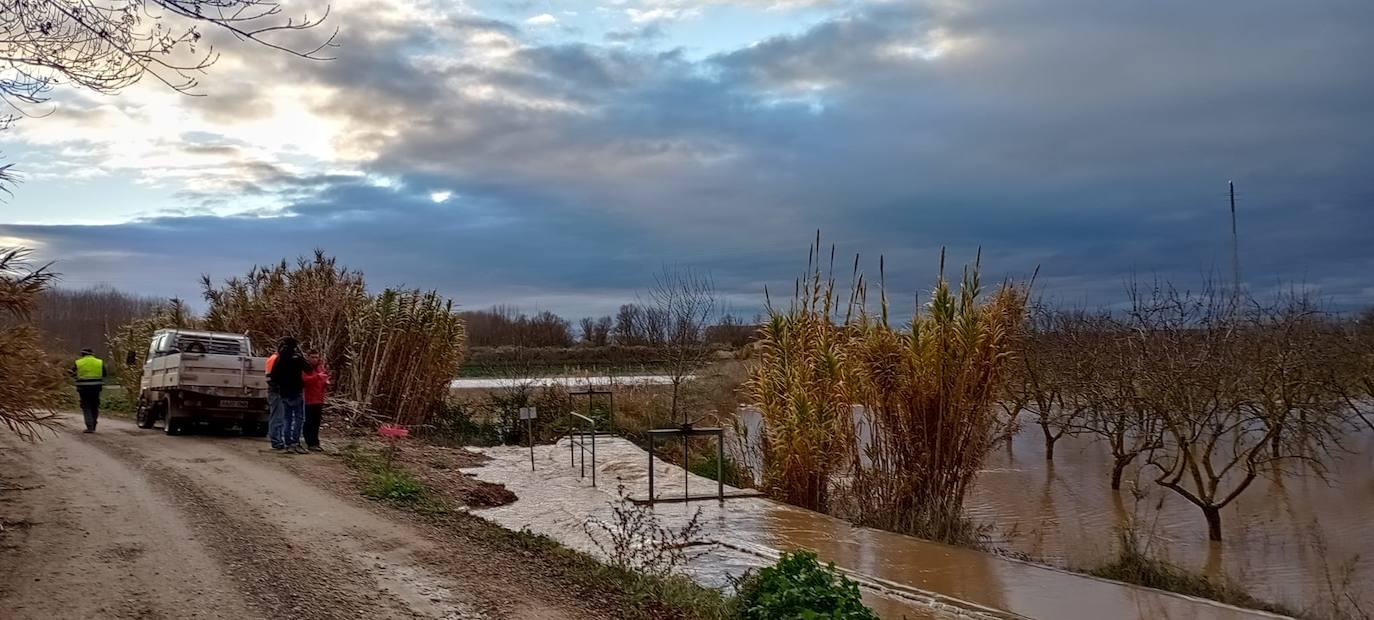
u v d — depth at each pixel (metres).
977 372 12.34
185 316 23.75
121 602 6.08
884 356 12.65
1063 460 21.88
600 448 16.98
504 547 8.67
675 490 13.66
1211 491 13.35
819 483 13.42
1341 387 18.56
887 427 12.59
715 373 24.55
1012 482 18.58
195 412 15.41
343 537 8.41
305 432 14.57
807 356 14.54
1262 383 15.09
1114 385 18.25
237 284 22.05
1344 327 21.62
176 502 9.36
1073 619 7.90
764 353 15.21
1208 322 15.55
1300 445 17.39
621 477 14.48
